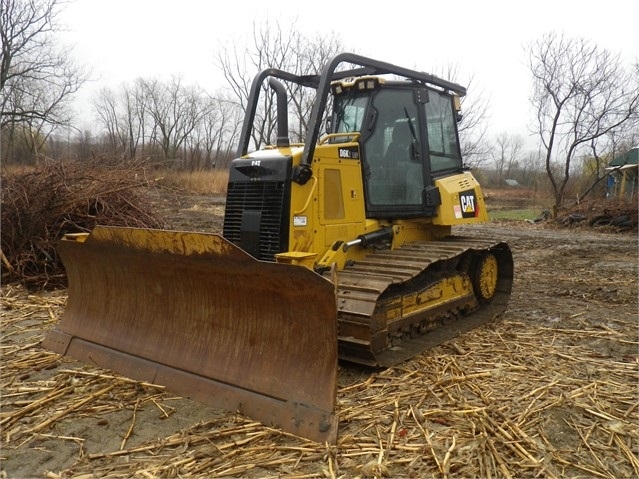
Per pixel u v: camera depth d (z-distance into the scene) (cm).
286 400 365
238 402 381
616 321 629
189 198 1861
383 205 549
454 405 401
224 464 321
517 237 1491
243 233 494
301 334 375
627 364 493
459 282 607
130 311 478
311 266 424
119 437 352
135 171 902
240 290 399
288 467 318
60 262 775
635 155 2180
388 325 482
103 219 817
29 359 485
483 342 547
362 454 333
